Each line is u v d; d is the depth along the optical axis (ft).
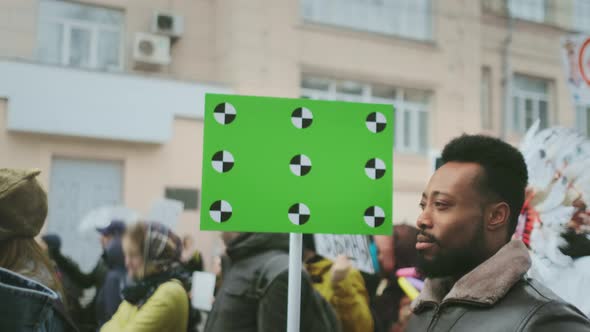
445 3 37.86
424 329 4.59
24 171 5.86
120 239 14.12
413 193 36.65
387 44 36.22
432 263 4.47
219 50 33.04
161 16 31.73
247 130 5.16
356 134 5.27
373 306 10.12
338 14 35.73
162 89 30.89
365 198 5.24
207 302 11.85
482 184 4.40
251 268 8.11
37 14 30.40
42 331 4.76
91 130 29.68
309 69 34.17
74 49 31.27
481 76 38.99
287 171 5.18
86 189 30.12
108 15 31.81
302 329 7.76
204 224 5.06
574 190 6.14
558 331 3.89
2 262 5.70
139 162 30.68
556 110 40.75
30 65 28.86
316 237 9.86
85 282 15.67
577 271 5.94
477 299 4.22
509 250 4.33
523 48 39.83
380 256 10.33
